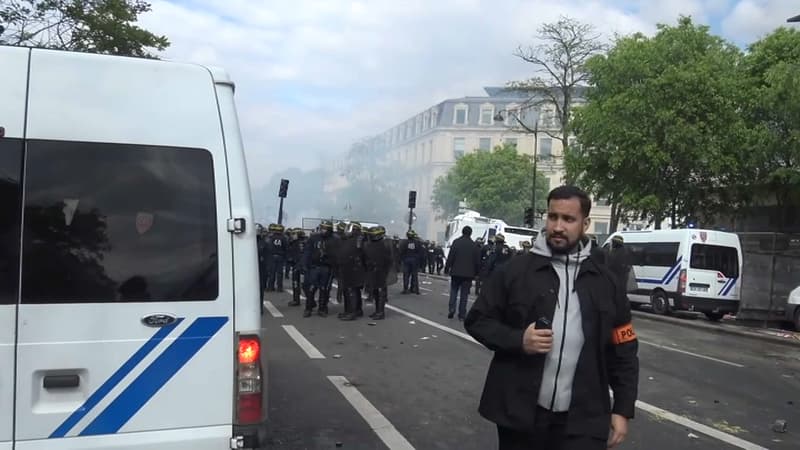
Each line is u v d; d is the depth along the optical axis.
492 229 30.94
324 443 5.50
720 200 24.80
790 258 16.89
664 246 19.20
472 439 5.70
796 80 19.72
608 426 2.94
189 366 3.12
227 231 3.20
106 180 3.06
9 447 2.87
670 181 23.77
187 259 3.14
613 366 3.05
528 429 2.91
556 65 33.91
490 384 3.06
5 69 2.97
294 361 8.84
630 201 23.55
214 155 3.22
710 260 18.50
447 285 25.94
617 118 23.47
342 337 10.98
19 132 2.96
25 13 14.77
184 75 3.22
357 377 7.98
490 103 80.44
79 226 3.01
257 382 3.21
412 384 7.71
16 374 2.89
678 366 9.91
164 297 3.10
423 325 12.69
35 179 2.96
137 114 3.12
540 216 40.12
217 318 3.17
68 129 3.02
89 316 2.99
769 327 17.25
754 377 9.35
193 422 3.12
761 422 6.77
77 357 2.97
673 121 22.56
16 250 2.92
